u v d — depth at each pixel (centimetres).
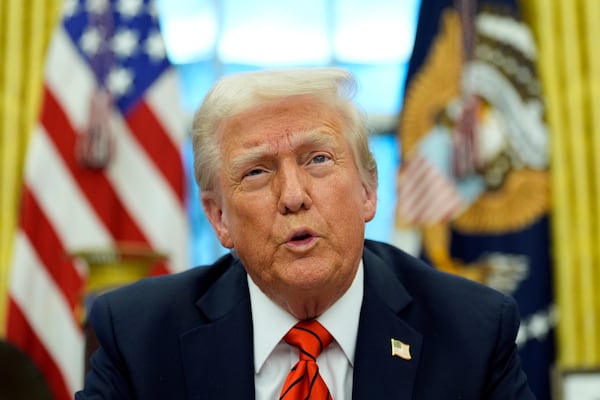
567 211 693
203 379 273
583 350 682
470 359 273
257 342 279
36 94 723
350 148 268
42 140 698
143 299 291
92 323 289
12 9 730
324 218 258
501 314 283
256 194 260
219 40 797
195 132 277
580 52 715
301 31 811
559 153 698
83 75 711
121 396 277
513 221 688
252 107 262
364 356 272
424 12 717
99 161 691
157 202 700
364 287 285
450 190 689
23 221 689
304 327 276
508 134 692
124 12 728
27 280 684
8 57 723
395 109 793
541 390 675
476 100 692
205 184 279
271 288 267
